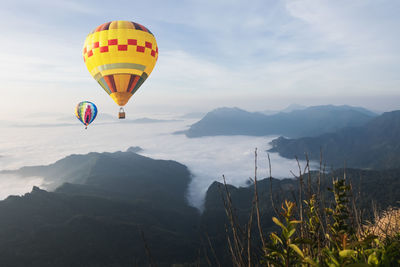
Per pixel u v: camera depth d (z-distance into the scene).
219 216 106.81
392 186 83.44
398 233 2.66
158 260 74.38
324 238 2.27
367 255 2.19
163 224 114.56
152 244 81.25
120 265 71.19
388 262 2.01
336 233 2.17
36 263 66.56
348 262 1.91
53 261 68.62
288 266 2.02
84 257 72.38
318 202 2.26
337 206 2.22
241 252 2.16
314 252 2.20
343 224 2.17
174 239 86.62
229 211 2.31
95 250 75.69
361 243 1.96
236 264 2.14
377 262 2.00
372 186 88.12
